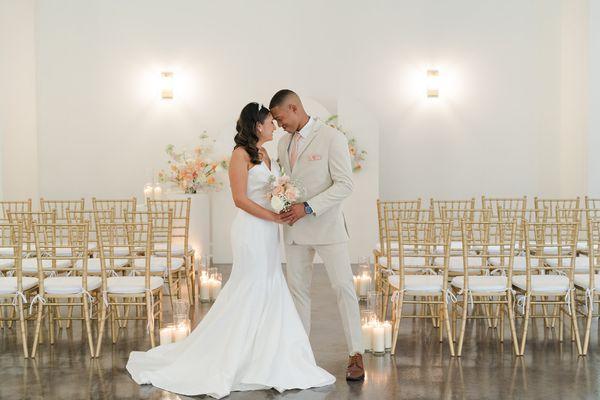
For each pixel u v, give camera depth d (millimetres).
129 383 4062
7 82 9359
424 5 9344
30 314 5426
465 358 4586
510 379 4125
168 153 8883
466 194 9383
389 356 4652
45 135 9312
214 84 9383
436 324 5527
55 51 9289
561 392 3885
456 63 9344
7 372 4285
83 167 9352
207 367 4020
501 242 4746
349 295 4199
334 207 4191
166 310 6172
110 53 9320
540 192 9320
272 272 4238
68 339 5113
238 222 4262
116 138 9352
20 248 4578
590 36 8484
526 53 9273
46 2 9242
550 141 9281
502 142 9344
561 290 4668
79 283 4711
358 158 8922
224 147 9031
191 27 9359
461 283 4730
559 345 4902
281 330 4133
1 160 8438
